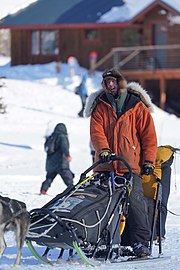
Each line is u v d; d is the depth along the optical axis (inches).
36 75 4018.2
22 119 2783.0
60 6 4448.8
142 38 4188.0
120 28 4244.6
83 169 1627.7
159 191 808.9
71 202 722.8
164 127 2667.3
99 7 4340.6
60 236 702.5
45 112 3034.0
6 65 4517.7
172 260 775.7
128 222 773.3
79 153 1939.0
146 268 729.6
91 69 4040.4
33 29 4426.7
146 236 773.3
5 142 2119.8
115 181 761.0
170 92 4065.0
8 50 6038.4
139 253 762.8
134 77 4005.9
